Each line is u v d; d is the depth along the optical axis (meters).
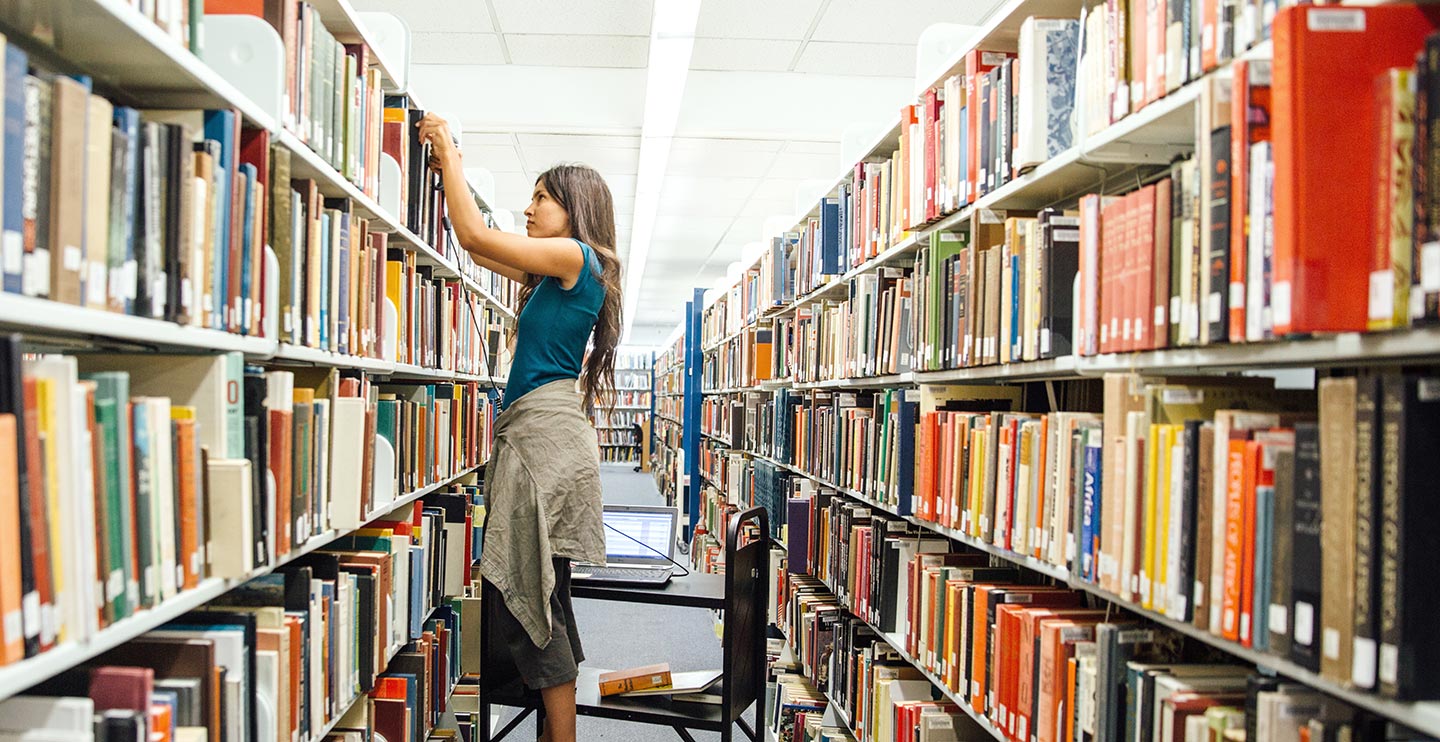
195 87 1.21
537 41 4.60
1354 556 0.85
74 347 1.24
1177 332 1.16
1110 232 1.34
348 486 1.73
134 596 1.00
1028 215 1.90
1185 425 1.12
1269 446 0.99
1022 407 2.10
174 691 1.14
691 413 7.40
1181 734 1.14
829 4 4.00
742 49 4.62
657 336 22.92
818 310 3.34
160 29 1.06
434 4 4.10
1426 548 0.79
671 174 6.53
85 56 1.08
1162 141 1.37
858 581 2.64
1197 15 1.15
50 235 0.86
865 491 2.61
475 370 3.42
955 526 1.95
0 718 0.89
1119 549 1.28
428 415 2.56
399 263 2.24
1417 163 0.78
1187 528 1.11
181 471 1.13
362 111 1.94
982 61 1.88
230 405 1.24
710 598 2.26
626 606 5.34
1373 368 1.15
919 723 2.05
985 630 1.74
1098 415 1.45
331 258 1.70
